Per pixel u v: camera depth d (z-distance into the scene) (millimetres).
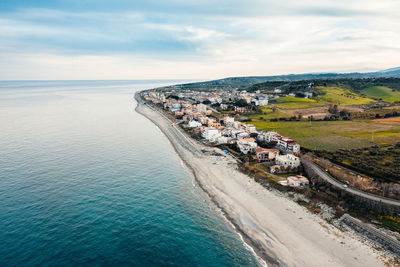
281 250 58281
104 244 57875
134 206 74688
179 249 57688
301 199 80250
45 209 70750
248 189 89125
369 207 70688
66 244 57188
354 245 59500
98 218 67500
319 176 89938
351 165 94625
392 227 63719
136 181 92312
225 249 58438
